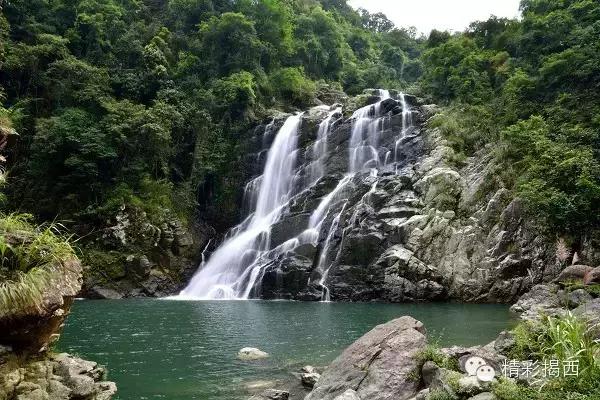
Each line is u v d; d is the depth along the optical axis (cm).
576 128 2302
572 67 2731
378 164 3416
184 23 4822
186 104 3941
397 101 3669
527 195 2139
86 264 2883
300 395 904
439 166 2919
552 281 1984
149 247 3094
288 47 4984
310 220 3159
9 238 677
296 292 2747
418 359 785
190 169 3838
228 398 889
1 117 1072
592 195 1941
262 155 3953
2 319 607
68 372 722
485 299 2377
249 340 1437
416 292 2453
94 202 3203
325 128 3769
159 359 1195
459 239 2520
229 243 3472
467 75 3616
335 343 1389
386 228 2694
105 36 4150
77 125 3197
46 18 4038
